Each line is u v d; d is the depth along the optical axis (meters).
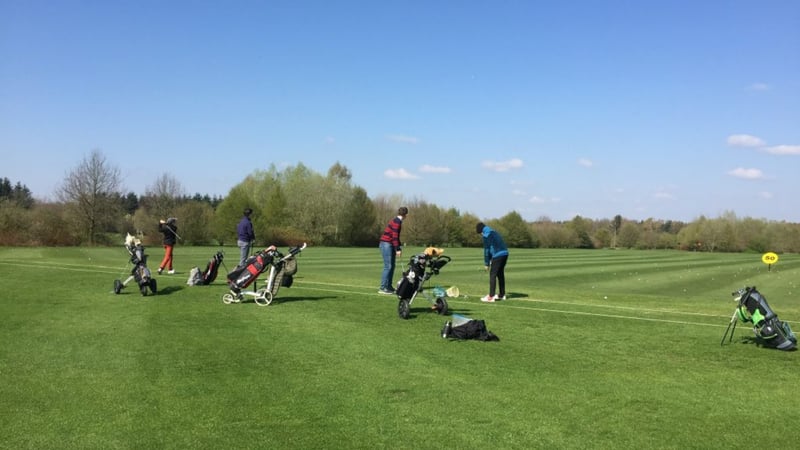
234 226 65.12
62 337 9.03
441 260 11.29
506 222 89.25
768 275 28.62
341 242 77.62
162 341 8.86
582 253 61.69
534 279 23.86
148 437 5.18
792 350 8.98
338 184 80.38
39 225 51.69
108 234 59.06
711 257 53.16
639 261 42.34
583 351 8.80
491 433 5.41
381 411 5.93
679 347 9.19
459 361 7.98
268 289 12.40
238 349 8.43
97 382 6.74
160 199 64.50
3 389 6.44
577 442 5.26
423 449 5.03
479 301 14.29
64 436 5.17
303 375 7.16
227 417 5.68
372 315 11.53
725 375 7.59
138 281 13.47
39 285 15.20
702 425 5.77
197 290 14.61
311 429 5.42
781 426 5.78
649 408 6.23
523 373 7.46
